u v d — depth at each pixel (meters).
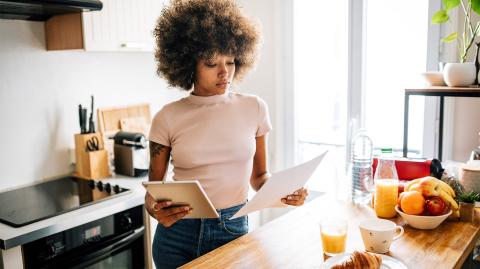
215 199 1.48
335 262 1.14
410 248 1.25
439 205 1.37
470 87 1.88
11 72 2.18
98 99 2.56
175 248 1.48
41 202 1.99
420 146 2.62
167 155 1.54
